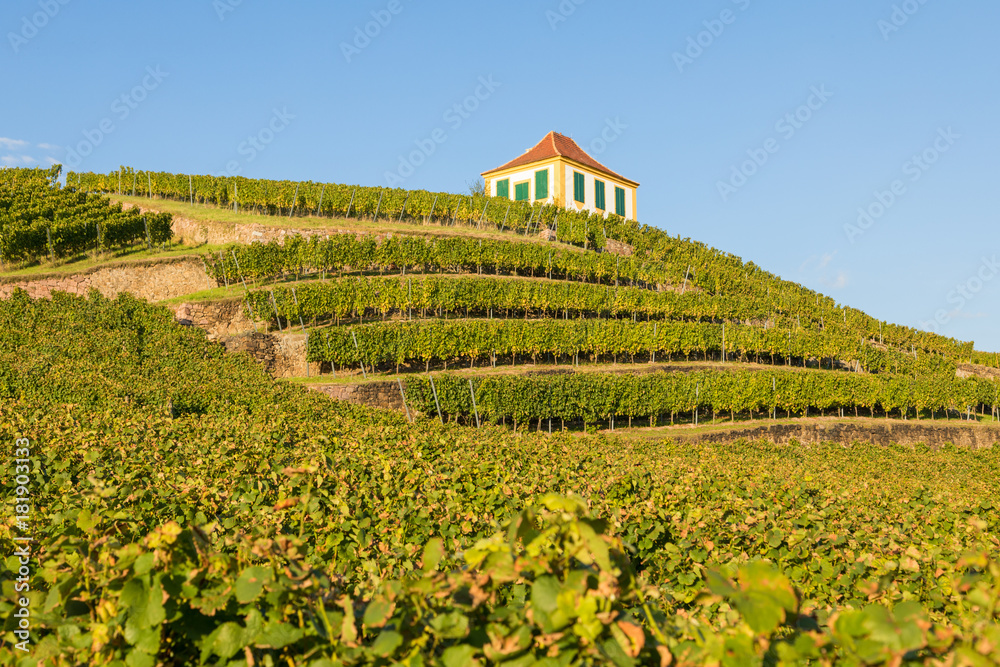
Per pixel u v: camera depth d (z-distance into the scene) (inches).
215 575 115.5
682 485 392.5
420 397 979.3
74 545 128.8
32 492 282.7
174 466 331.0
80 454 326.0
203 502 260.1
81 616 118.4
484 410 995.9
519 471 429.1
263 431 446.6
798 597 100.3
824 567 281.9
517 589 136.6
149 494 254.2
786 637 124.6
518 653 97.9
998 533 382.9
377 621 96.0
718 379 1206.3
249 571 105.3
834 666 94.3
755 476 475.8
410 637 103.4
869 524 353.7
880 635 88.9
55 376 672.4
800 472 571.2
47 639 117.4
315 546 231.0
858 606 261.1
